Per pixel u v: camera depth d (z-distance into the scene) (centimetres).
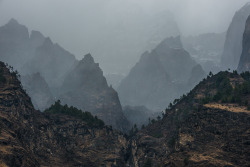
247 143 15600
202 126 17738
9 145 15688
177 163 16612
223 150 15875
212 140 16788
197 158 16000
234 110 18012
